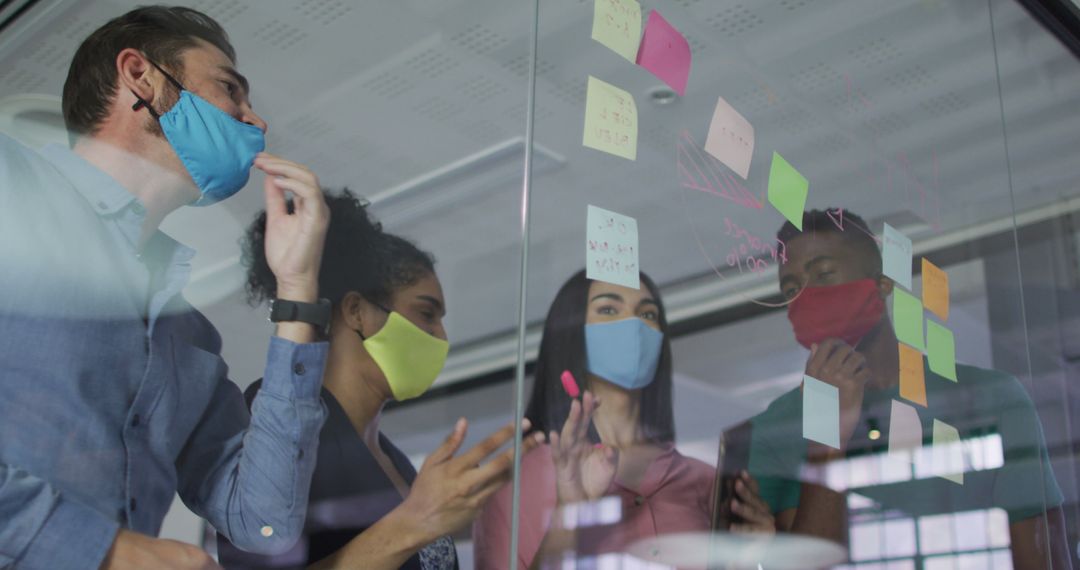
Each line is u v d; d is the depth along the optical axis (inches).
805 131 61.9
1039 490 66.3
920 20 67.5
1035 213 75.5
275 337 37.1
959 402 64.5
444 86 48.1
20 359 32.9
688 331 50.6
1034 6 77.0
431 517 38.8
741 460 50.3
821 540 52.3
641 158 52.9
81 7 38.9
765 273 56.1
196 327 35.9
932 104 70.5
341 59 45.5
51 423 32.7
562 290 46.9
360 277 39.9
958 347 66.9
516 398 43.0
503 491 41.1
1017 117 75.2
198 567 33.7
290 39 43.1
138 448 33.9
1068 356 72.4
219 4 42.4
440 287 42.4
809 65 62.7
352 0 46.0
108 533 32.6
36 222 34.7
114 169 37.0
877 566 55.0
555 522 42.4
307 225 39.5
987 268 70.7
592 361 46.3
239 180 39.2
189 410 35.0
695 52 57.2
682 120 55.1
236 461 35.3
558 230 48.2
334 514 36.5
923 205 68.4
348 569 36.2
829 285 58.9
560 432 43.8
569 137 51.0
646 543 44.9
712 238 54.1
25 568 31.4
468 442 40.8
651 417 47.2
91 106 37.8
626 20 53.7
